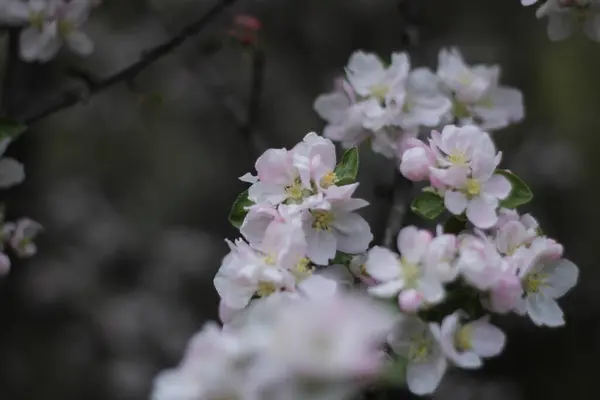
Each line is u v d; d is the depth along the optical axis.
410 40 4.42
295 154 2.79
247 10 7.34
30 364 6.79
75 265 7.10
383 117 3.63
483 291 2.55
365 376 1.98
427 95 3.76
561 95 8.02
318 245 2.73
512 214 2.88
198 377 2.07
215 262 7.36
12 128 3.75
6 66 4.63
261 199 2.79
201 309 7.19
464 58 7.69
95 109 7.42
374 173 6.09
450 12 7.91
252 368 2.01
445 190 2.81
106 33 6.88
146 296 7.07
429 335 2.47
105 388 6.71
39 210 7.18
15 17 4.12
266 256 2.62
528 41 8.06
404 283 2.51
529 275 2.84
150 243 7.33
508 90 3.96
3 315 6.90
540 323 2.78
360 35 7.66
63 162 7.43
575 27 3.83
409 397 2.61
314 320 2.01
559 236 7.71
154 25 6.77
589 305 7.81
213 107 7.40
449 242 2.51
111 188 7.51
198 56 5.07
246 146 4.62
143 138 7.58
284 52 7.52
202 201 7.57
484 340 2.53
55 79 6.62
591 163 7.91
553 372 7.70
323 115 3.84
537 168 7.74
